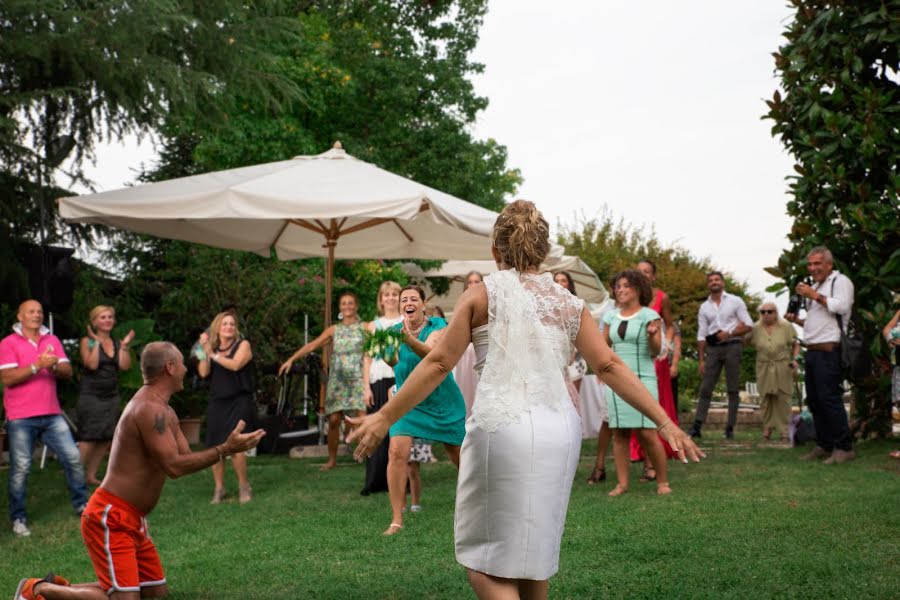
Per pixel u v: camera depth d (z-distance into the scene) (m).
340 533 5.78
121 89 8.61
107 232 11.56
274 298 14.79
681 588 4.04
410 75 20.75
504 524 2.65
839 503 5.91
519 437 2.66
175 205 8.35
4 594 4.62
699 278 29.50
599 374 2.86
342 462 10.06
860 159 8.89
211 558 5.16
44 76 8.59
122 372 12.01
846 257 8.95
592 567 4.53
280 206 8.27
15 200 9.91
